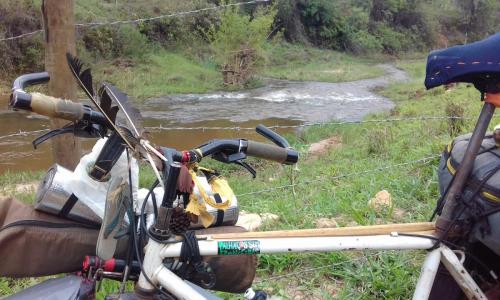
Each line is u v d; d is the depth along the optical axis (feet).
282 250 6.39
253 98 67.31
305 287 10.99
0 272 6.24
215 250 6.10
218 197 6.10
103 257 5.86
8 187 25.46
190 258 5.93
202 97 66.49
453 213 7.18
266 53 95.35
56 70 16.21
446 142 21.90
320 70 104.27
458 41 166.20
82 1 82.64
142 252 6.07
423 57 145.89
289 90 76.43
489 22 170.91
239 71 77.56
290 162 6.52
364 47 136.77
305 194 17.94
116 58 78.54
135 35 80.64
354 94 73.92
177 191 5.54
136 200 6.39
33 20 69.05
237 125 48.67
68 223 6.38
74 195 6.31
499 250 7.22
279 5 119.24
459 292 7.92
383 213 14.26
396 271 10.78
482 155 7.44
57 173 6.37
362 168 21.25
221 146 6.20
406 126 31.73
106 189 6.32
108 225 5.68
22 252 6.17
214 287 7.03
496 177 7.06
